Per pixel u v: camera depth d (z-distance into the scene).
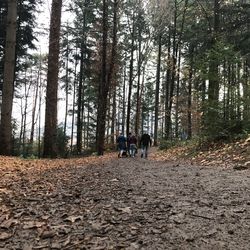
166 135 32.84
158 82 44.38
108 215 5.46
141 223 5.08
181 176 9.68
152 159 19.72
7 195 6.83
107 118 45.94
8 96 16.39
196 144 19.50
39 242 4.49
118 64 38.88
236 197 6.65
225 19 27.19
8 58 16.42
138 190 7.40
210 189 7.49
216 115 17.47
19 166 11.59
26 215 5.55
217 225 5.00
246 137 16.00
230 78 17.62
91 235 4.64
